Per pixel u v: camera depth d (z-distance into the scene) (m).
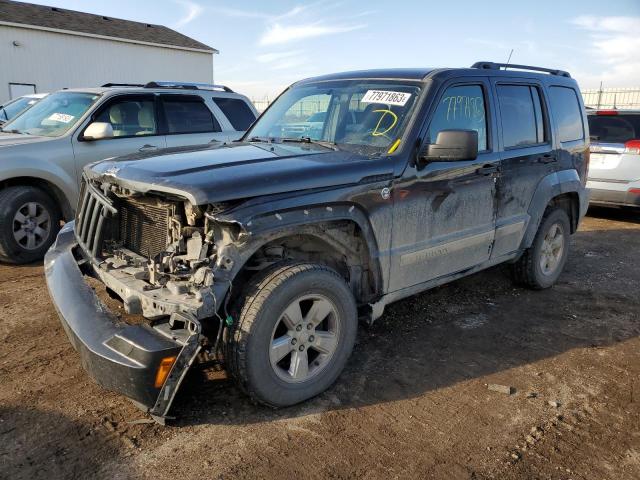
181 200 3.00
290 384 3.12
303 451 2.82
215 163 3.21
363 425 3.07
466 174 4.09
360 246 3.52
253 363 2.91
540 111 5.05
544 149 5.00
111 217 3.54
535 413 3.26
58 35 25.36
